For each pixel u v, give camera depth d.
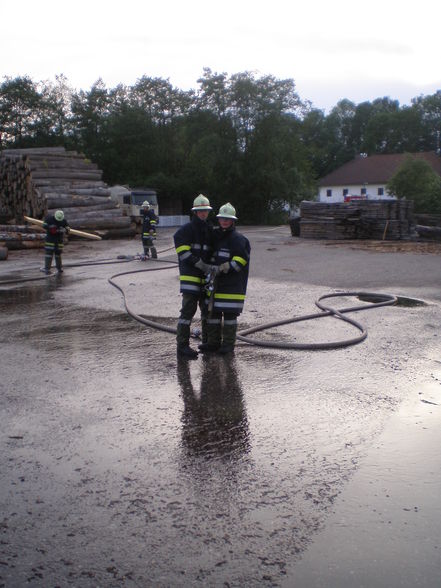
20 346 6.25
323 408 4.32
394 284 10.84
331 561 2.48
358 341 6.35
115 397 4.57
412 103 92.88
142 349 6.11
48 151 26.11
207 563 2.46
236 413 4.21
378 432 3.86
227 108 47.78
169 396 4.59
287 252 17.64
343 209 22.52
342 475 3.25
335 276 12.03
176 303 8.94
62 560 2.47
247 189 49.69
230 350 5.90
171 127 55.69
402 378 5.07
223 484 3.15
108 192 25.70
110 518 2.80
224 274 5.71
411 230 21.64
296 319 7.47
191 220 5.73
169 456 3.50
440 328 7.09
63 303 9.04
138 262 15.41
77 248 20.50
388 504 2.95
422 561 2.48
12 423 4.02
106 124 55.19
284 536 2.66
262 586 2.32
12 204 26.44
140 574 2.39
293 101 47.81
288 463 3.40
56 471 3.29
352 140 92.44
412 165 42.97
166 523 2.76
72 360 5.67
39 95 57.62
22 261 16.30
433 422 4.05
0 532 2.68
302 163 50.84
